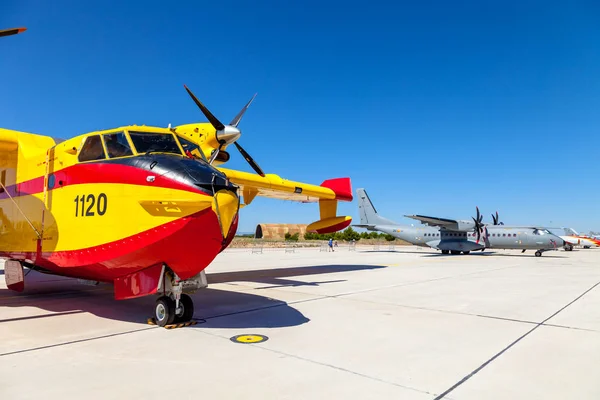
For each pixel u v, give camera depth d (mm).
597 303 8727
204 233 5703
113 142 6555
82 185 6590
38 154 7820
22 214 7914
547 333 6043
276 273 15148
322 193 13641
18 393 3570
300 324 6504
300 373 4184
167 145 6547
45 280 12680
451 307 8156
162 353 4844
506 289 10859
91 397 3500
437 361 4656
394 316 7219
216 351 4945
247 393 3631
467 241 30016
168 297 6406
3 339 5473
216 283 12008
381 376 4129
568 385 3941
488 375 4203
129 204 5980
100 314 7227
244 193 13039
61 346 5129
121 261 6199
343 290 10523
